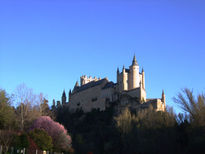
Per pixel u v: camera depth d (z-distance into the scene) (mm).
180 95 85500
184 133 88562
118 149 120000
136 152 104625
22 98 93812
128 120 119688
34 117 91625
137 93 180875
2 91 88562
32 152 64125
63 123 185250
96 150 127938
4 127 81188
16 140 64875
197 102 81812
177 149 88125
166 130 93375
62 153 79375
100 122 175250
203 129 77250
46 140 74188
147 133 102375
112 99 193250
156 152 94312
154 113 108438
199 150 75688
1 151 57688
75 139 132500
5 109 82562
